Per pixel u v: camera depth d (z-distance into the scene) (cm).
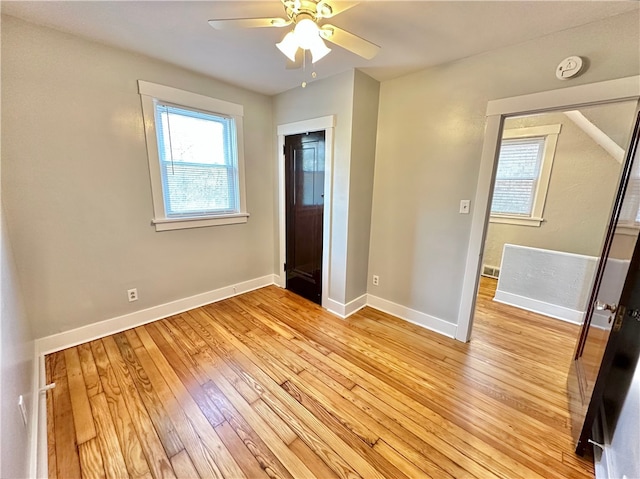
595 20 164
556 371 211
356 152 266
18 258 193
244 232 335
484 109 215
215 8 166
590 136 311
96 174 220
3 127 179
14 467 100
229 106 292
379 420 163
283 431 155
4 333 116
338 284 293
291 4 137
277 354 224
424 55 218
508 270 335
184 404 171
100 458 137
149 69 234
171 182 268
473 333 266
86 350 220
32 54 184
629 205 145
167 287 277
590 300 188
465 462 140
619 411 131
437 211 254
